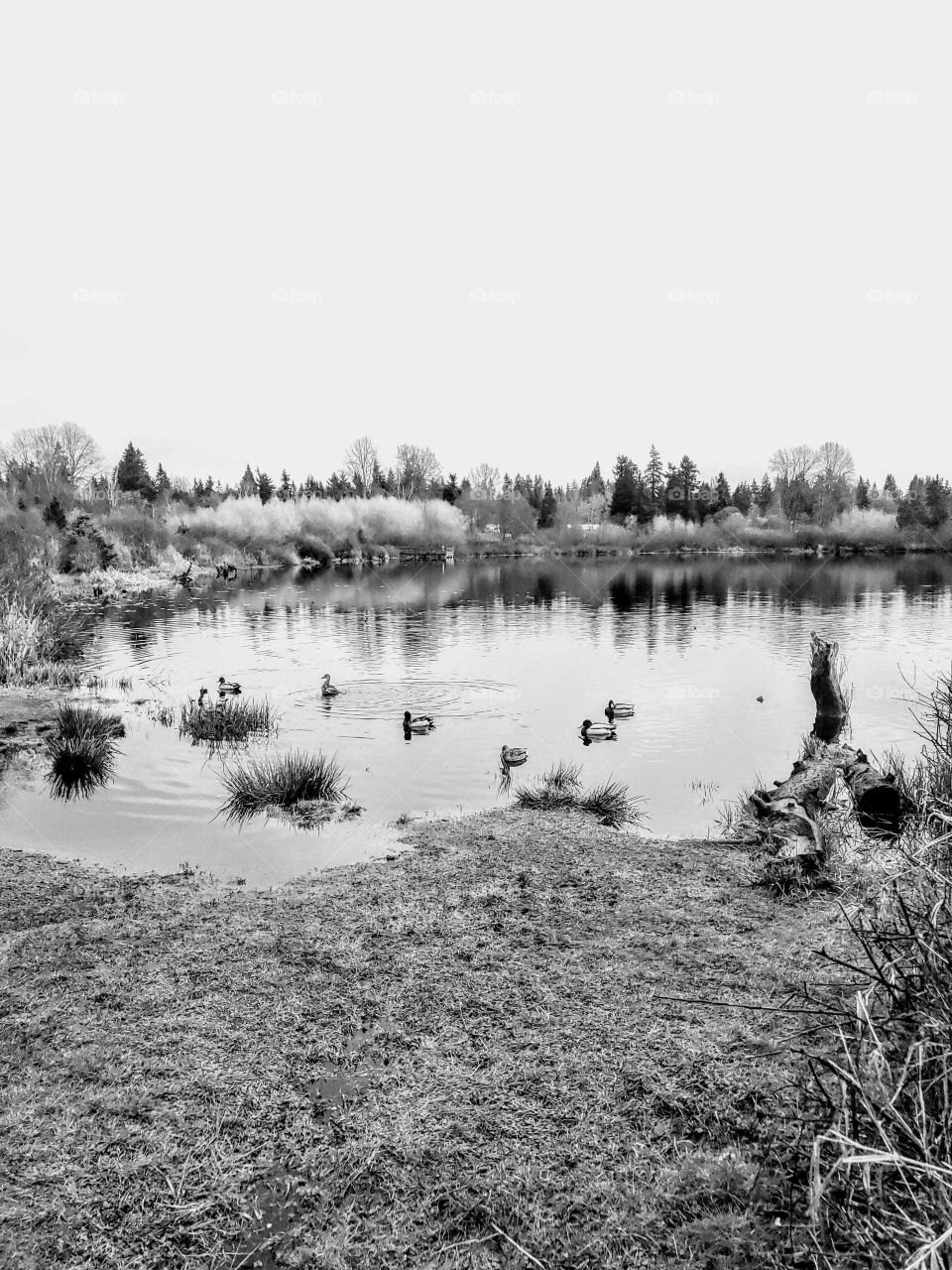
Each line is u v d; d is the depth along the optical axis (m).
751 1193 2.97
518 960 4.98
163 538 52.56
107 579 42.38
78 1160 3.35
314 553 65.69
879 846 4.00
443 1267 2.79
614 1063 3.85
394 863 6.98
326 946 5.28
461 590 43.97
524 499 92.62
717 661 21.03
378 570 60.59
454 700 16.30
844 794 7.89
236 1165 3.31
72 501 57.28
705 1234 2.81
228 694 16.77
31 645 19.05
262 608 34.84
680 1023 4.16
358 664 20.92
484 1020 4.29
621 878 6.44
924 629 26.52
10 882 6.77
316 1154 3.35
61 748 11.59
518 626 28.91
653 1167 3.17
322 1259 2.85
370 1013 4.41
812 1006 4.03
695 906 5.79
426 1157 3.31
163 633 26.92
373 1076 3.85
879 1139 2.42
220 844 7.86
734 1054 3.84
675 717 14.58
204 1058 4.03
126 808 9.17
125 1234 2.98
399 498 94.81
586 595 40.47
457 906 5.92
